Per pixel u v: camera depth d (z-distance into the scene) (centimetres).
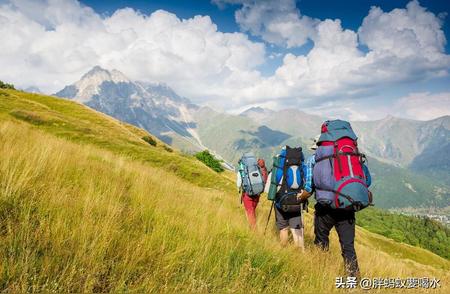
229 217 773
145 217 536
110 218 439
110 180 704
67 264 337
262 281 432
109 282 347
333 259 651
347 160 553
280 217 722
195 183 3325
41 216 415
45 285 297
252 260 491
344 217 583
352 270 556
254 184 841
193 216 635
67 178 618
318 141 594
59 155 729
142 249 407
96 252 365
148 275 366
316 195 574
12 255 323
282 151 722
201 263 427
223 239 536
